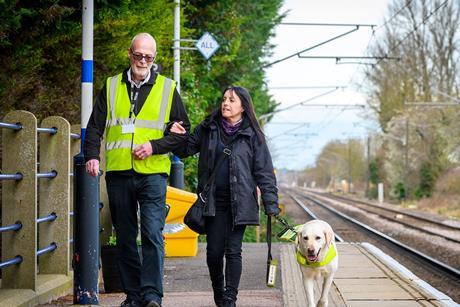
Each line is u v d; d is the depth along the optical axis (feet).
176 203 44.91
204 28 94.94
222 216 25.77
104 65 45.29
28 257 28.27
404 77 224.74
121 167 25.64
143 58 25.53
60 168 32.14
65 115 43.14
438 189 207.92
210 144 25.79
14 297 26.71
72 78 42.80
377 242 98.53
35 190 28.25
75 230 27.30
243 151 25.66
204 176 25.84
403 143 226.79
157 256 25.55
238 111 25.82
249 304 29.96
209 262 26.05
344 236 109.19
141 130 25.67
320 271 27.73
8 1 29.91
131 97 25.88
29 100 38.96
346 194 378.32
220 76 109.29
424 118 213.05
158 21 49.14
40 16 33.42
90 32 29.55
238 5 110.42
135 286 26.66
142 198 25.89
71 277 32.40
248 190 25.52
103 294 32.30
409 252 80.02
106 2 35.35
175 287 34.78
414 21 218.18
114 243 36.27
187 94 75.82
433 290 34.88
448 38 210.59
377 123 243.81
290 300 31.09
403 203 216.54
